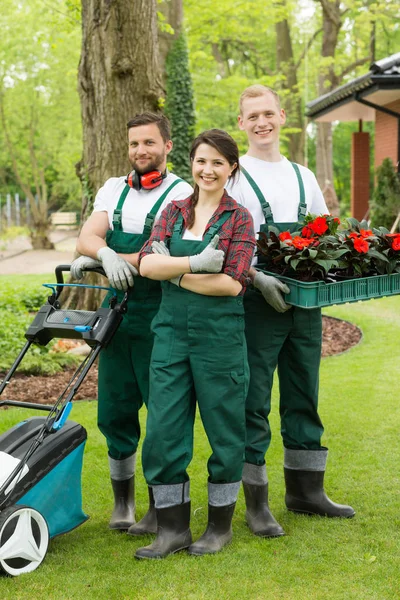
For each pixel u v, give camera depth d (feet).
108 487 13.71
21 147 89.56
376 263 11.44
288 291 10.93
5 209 108.17
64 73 80.12
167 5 53.26
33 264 65.10
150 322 11.28
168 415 10.39
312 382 11.84
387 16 89.92
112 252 11.00
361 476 13.99
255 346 11.39
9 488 10.00
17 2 78.07
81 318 10.90
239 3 69.21
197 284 10.10
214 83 71.51
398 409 18.24
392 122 50.39
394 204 45.65
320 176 90.79
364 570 10.20
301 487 12.24
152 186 11.40
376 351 24.90
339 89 50.39
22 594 9.57
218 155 10.25
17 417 17.58
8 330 24.88
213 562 10.44
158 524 10.80
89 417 17.89
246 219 10.46
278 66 98.48
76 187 89.20
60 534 11.02
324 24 91.45
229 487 10.75
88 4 25.43
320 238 11.16
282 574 10.10
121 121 25.53
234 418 10.52
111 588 9.70
